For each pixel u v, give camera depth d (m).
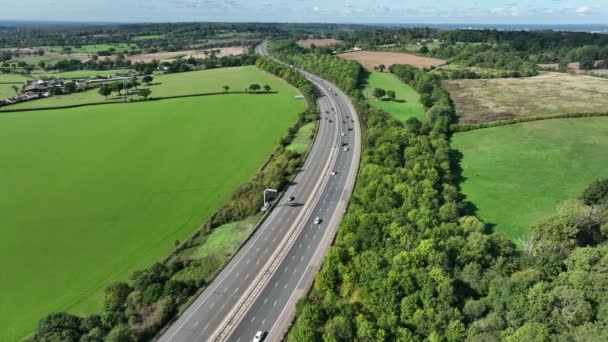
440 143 192.12
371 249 112.56
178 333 101.69
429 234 114.31
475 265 100.75
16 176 193.88
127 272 128.38
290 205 161.75
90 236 147.38
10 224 154.88
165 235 147.62
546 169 173.62
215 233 147.12
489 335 79.44
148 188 181.50
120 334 93.81
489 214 143.50
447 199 142.12
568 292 85.81
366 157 181.38
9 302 117.00
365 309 95.31
